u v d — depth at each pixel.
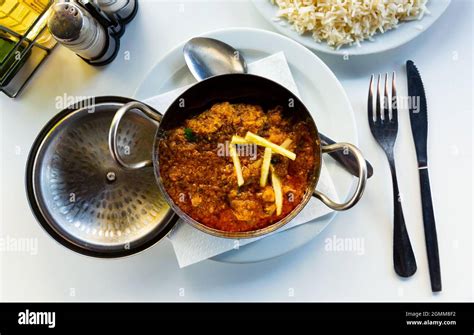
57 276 0.94
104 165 0.86
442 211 0.91
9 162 0.94
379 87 0.91
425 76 0.92
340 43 0.86
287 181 0.78
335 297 0.92
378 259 0.91
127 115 0.83
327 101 0.85
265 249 0.83
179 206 0.78
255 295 0.93
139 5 0.94
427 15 0.86
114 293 0.94
